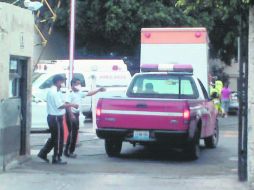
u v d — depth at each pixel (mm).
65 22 32219
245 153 11102
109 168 13070
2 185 10609
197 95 15977
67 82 17859
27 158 13633
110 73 26094
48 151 13578
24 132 13703
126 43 32625
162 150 17000
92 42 33500
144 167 13414
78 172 12227
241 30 10914
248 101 10750
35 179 11172
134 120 14258
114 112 14391
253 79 10672
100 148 17109
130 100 14297
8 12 12133
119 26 31547
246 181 11070
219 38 37500
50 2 32531
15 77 13203
